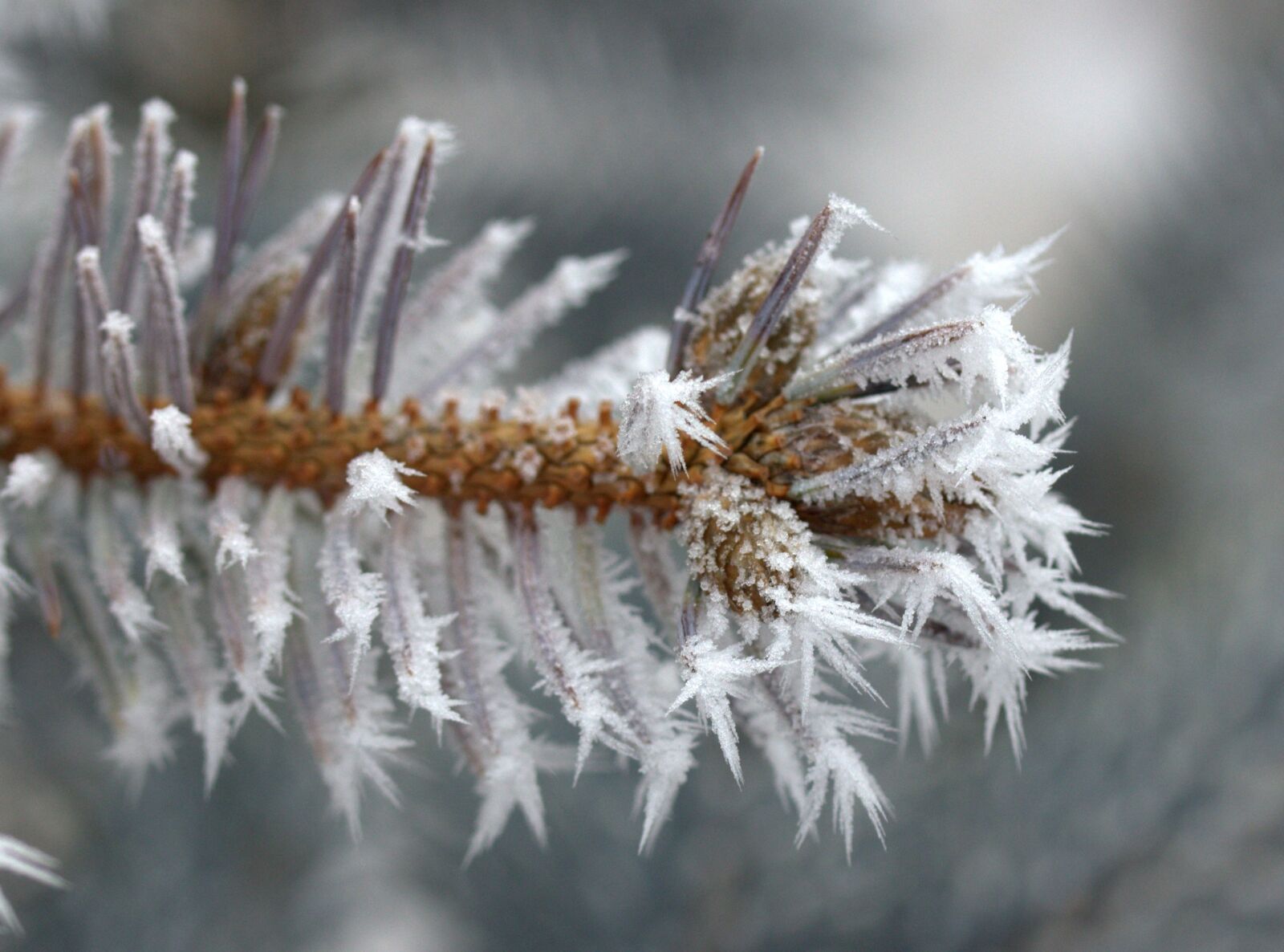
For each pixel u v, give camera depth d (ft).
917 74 1.65
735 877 1.10
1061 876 1.08
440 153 0.76
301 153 1.35
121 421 0.77
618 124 1.41
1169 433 1.53
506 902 1.11
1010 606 0.72
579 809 1.13
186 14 1.28
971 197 1.66
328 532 0.75
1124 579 1.40
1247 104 1.65
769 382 0.73
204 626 0.76
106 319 0.75
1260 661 1.19
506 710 0.74
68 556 0.77
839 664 0.70
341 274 0.75
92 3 1.12
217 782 1.16
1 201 1.00
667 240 1.41
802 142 1.50
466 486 0.75
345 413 0.78
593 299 1.38
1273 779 1.12
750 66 1.48
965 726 1.17
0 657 0.78
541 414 0.76
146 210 0.77
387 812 1.13
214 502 0.76
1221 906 1.05
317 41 1.35
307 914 1.15
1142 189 1.65
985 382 0.71
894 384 0.72
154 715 0.78
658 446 0.71
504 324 0.79
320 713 0.75
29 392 0.78
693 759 0.72
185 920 1.12
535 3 1.41
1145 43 1.72
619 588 0.74
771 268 0.73
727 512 0.71
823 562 0.70
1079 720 1.19
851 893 1.09
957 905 1.08
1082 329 1.61
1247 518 1.40
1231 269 1.60
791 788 0.73
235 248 0.78
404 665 0.72
